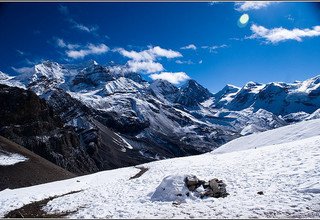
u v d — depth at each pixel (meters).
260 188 24.98
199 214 18.81
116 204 24.50
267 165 33.09
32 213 25.31
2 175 53.69
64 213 23.86
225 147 70.31
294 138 55.66
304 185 23.36
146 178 39.25
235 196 23.53
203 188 24.64
